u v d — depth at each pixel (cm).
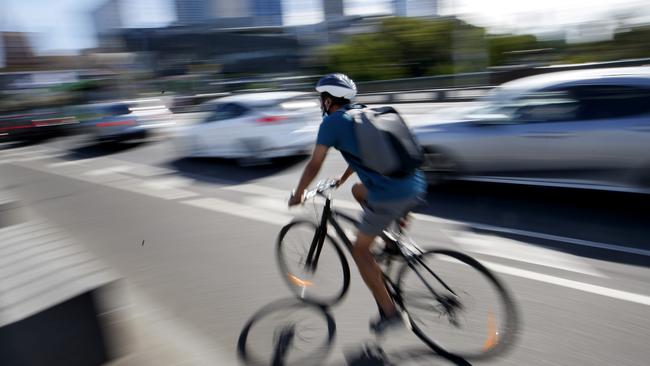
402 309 306
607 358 278
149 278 432
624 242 446
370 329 319
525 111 582
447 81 2511
